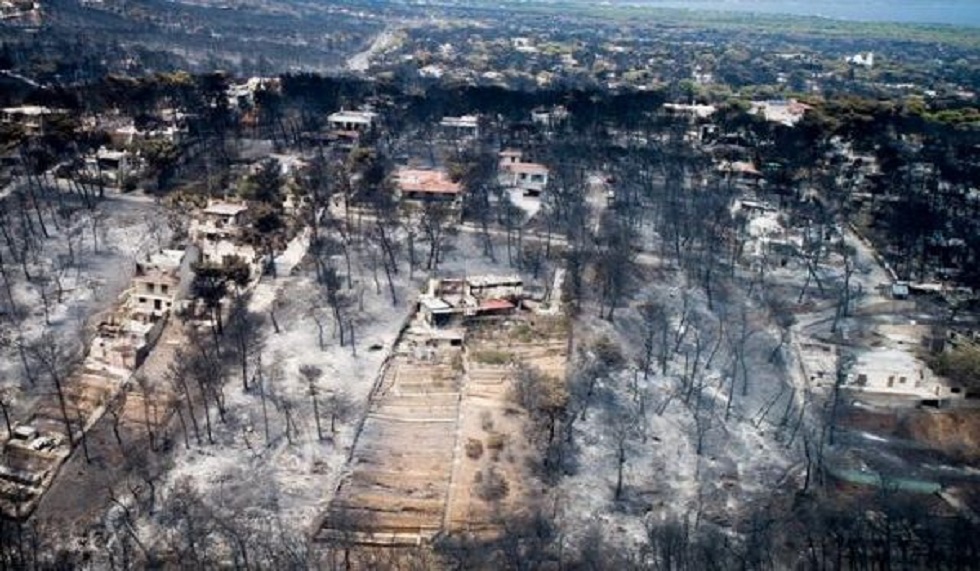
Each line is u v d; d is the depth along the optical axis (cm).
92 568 10850
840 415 14338
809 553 11350
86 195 19912
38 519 11581
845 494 12700
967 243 19900
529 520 11681
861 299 18238
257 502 11994
